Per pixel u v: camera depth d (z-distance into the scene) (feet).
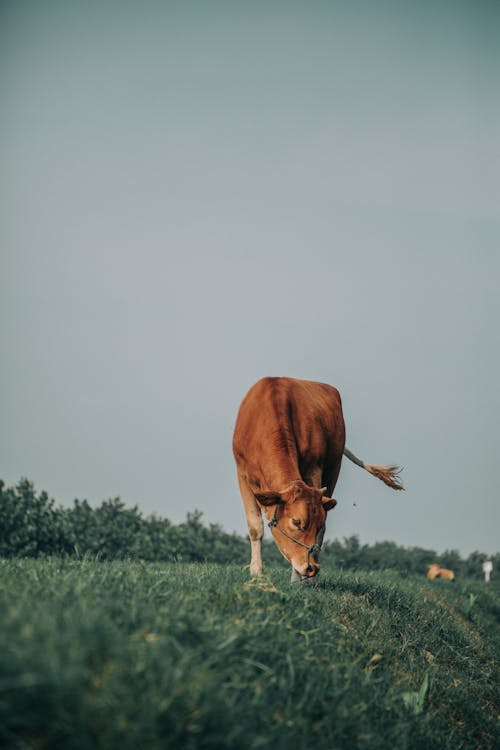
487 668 49.16
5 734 18.39
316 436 52.90
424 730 32.71
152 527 110.11
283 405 51.52
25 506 96.12
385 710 31.60
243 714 23.15
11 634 20.71
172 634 25.11
